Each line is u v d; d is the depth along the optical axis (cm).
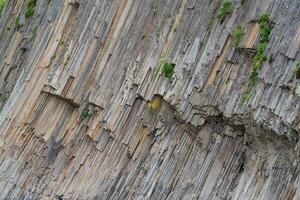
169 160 2459
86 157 2694
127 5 2758
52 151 2788
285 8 2086
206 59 2372
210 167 2322
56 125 2809
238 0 2330
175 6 2598
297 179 1902
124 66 2688
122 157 2605
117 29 2756
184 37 2508
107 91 2697
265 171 2064
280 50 2039
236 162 2255
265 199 1997
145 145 2558
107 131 2658
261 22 2170
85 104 2744
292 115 1923
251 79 2158
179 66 2472
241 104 2177
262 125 2055
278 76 2014
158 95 2533
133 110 2622
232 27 2309
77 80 2784
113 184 2583
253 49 2183
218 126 2331
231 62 2280
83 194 2645
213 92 2306
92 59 2781
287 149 2000
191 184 2353
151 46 2620
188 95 2397
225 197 2227
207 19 2442
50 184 2752
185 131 2442
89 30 2816
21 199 2791
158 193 2438
